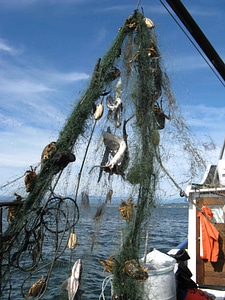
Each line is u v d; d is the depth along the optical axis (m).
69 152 2.47
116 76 2.78
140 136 2.71
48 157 2.48
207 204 5.71
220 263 5.59
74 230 2.57
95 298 4.75
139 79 2.79
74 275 2.40
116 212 2.72
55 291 2.70
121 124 2.76
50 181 2.44
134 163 2.67
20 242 2.42
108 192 2.68
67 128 2.58
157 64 2.90
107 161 2.73
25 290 2.60
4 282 2.38
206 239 5.54
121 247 2.69
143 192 2.66
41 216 2.41
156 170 2.73
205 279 5.64
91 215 2.66
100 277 5.41
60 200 2.49
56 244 2.44
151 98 2.79
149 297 3.17
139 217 2.66
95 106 2.71
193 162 3.04
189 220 5.81
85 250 2.69
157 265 3.52
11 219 2.46
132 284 2.67
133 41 2.88
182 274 4.50
